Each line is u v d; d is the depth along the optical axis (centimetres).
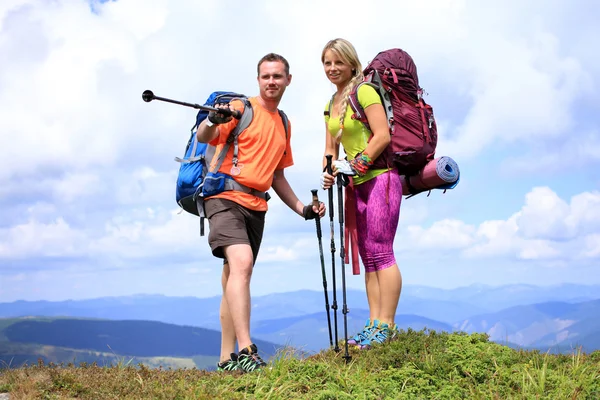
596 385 517
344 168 620
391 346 607
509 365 580
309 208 650
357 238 659
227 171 608
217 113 575
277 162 629
